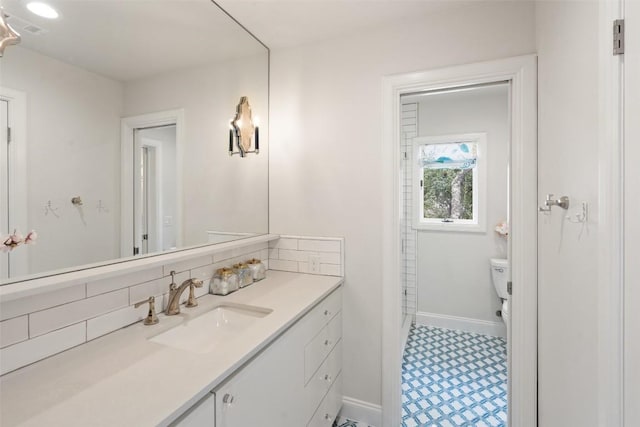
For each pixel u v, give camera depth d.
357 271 1.84
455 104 3.09
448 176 3.23
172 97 1.41
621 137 0.73
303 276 1.89
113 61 1.17
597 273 0.81
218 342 1.35
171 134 1.41
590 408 0.87
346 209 1.85
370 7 1.59
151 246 1.30
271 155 2.04
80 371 0.86
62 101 1.00
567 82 1.06
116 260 1.16
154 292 1.29
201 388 0.78
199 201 1.54
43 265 0.95
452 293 3.16
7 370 0.85
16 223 0.89
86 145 1.08
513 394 1.54
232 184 1.74
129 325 1.19
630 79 0.71
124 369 0.87
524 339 1.50
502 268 2.80
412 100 3.13
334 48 1.87
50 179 0.97
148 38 1.30
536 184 1.45
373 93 1.77
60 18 1.00
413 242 3.27
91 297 1.06
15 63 0.89
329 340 1.67
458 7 1.59
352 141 1.83
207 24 1.57
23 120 0.90
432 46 1.64
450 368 2.45
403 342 2.67
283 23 1.73
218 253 1.65
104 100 1.13
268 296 1.52
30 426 0.65
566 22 1.07
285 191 2.01
